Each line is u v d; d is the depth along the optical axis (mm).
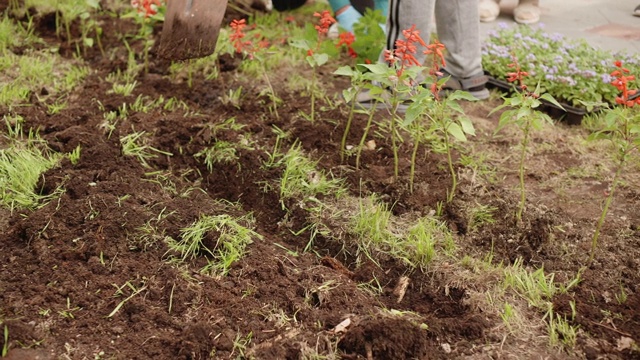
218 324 2783
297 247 3373
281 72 4879
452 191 3559
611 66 4602
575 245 3312
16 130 3984
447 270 3160
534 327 2854
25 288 2930
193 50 4031
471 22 4375
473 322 2826
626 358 2717
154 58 4992
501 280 3082
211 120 4211
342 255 3338
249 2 5793
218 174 3832
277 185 3695
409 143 4078
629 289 3061
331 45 4801
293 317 2857
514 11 6117
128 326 2783
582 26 5973
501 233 3404
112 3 5762
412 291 3131
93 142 3881
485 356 2715
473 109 4516
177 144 3971
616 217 3496
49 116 4211
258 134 4117
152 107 4375
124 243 3180
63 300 2881
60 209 3314
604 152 4043
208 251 3164
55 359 2619
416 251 3246
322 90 4633
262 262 3125
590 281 3096
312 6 6168
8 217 3367
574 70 4500
